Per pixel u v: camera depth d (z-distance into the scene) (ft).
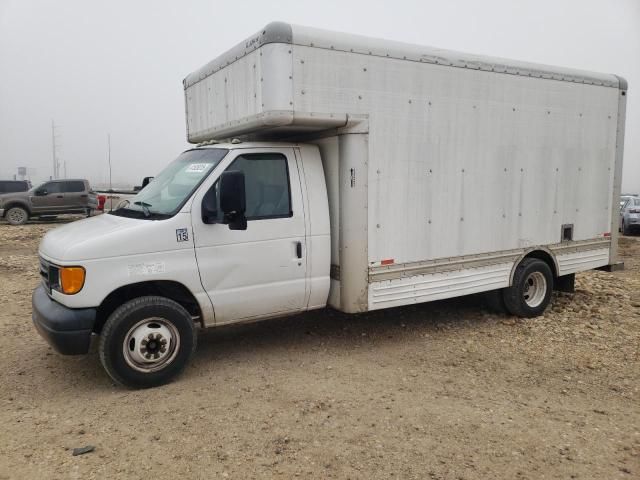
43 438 13.15
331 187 18.99
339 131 18.26
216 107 19.94
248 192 17.60
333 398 15.46
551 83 23.08
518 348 20.06
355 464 11.91
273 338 21.29
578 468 11.78
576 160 24.40
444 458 12.16
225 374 17.43
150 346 16.15
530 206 23.00
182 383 16.67
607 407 14.97
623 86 25.81
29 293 29.63
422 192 19.83
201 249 16.65
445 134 20.21
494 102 21.40
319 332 22.04
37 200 77.00
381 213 18.97
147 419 14.16
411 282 19.93
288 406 14.90
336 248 18.95
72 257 15.07
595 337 21.21
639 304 26.23
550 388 16.31
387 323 23.29
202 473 11.58
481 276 21.90
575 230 24.80
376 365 18.31
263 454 12.34
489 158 21.49
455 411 14.60
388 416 14.26
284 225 17.97
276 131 18.79
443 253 20.61
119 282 15.55
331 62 17.44
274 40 16.43
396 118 18.98
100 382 16.87
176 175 18.40
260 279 17.69
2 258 43.19
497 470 11.68
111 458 12.20
